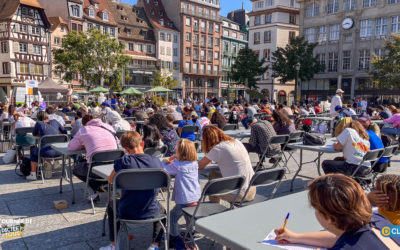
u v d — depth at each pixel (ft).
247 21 286.25
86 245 12.81
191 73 214.90
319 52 152.97
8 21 132.46
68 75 119.44
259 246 6.27
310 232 6.65
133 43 193.26
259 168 22.79
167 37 207.10
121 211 10.78
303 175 24.52
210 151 12.98
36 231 14.05
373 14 134.51
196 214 11.29
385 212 7.03
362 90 141.18
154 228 11.60
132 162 11.02
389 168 27.32
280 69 142.00
